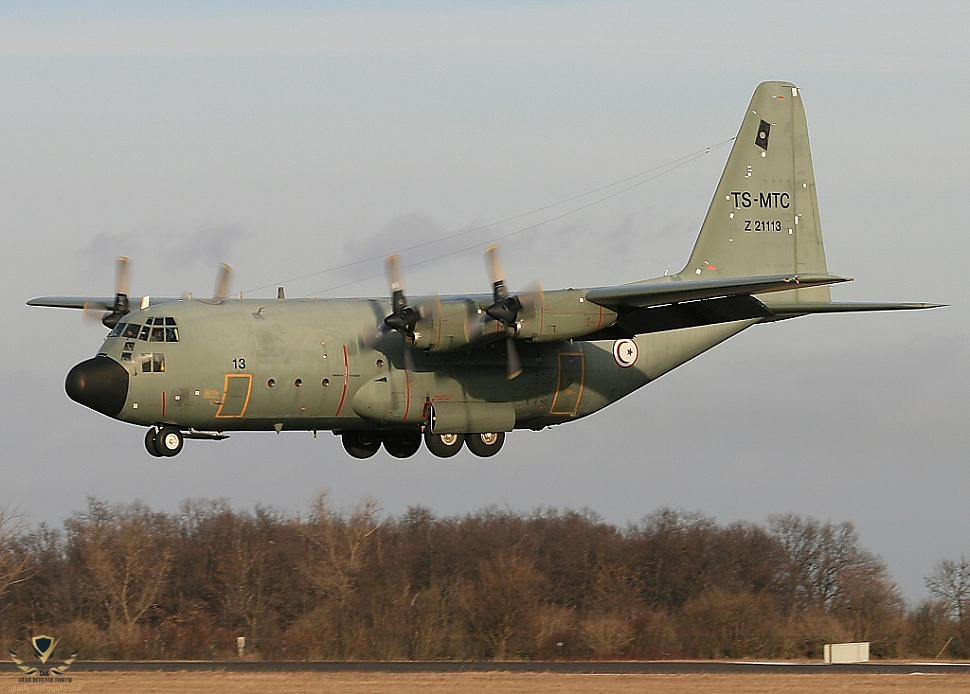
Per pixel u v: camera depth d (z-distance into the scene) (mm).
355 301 114875
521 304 108125
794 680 90875
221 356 107500
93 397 104875
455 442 116438
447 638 115500
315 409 110938
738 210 124938
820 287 126312
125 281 117500
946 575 129500
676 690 86000
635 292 106688
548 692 85438
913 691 86312
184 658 112750
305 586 135625
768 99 126625
